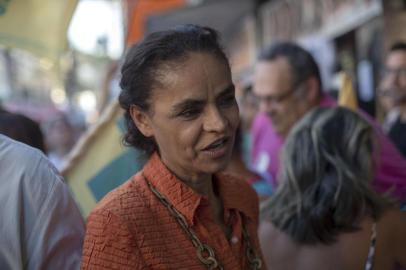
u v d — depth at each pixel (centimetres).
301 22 540
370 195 158
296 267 156
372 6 405
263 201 190
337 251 152
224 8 562
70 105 1358
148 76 113
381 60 403
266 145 300
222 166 116
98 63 680
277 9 589
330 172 161
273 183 287
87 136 183
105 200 119
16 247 121
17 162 125
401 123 331
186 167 117
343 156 165
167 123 113
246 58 666
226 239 123
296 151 169
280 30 589
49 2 165
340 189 155
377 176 222
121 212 115
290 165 167
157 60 112
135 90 116
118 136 181
